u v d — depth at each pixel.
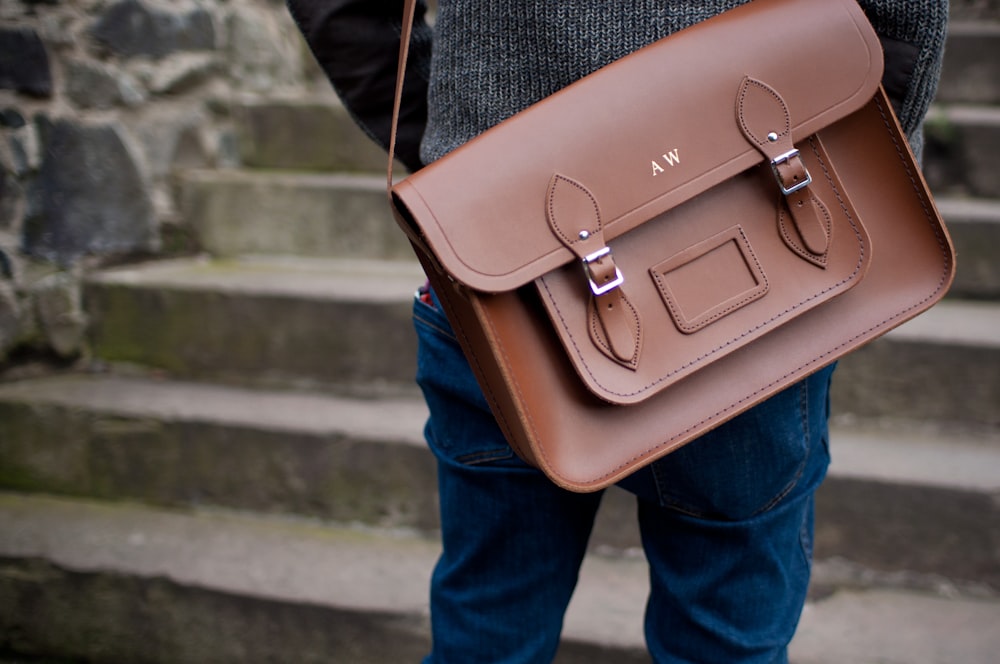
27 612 1.63
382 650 1.50
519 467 0.93
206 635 1.57
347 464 1.74
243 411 1.82
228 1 2.51
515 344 0.77
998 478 1.53
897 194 0.83
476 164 0.77
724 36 0.82
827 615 1.48
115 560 1.62
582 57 0.81
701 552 0.90
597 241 0.77
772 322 0.79
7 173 1.91
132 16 2.17
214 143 2.44
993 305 1.92
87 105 2.07
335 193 2.21
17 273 1.95
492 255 0.75
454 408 0.96
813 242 0.81
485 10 0.82
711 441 0.84
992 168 2.14
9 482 1.88
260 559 1.64
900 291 0.83
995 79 2.42
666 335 0.79
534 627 0.99
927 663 1.35
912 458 1.62
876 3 0.80
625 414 0.79
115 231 2.14
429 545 1.70
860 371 1.75
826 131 0.83
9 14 1.89
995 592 1.52
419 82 1.05
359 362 1.94
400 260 2.22
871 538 1.57
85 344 2.07
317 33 1.02
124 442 1.82
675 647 0.95
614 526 1.66
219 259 2.30
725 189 0.82
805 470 0.91
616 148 0.79
